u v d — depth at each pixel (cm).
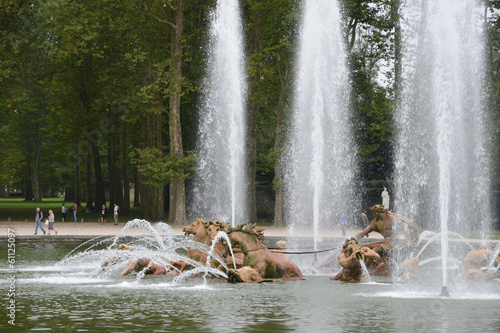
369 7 4925
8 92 5300
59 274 1803
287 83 5125
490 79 4316
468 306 1232
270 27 5131
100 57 5250
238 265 1752
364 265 1686
